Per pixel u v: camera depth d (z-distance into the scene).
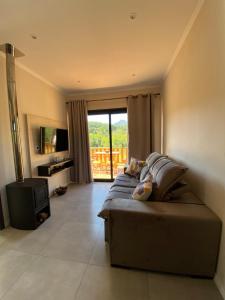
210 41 1.44
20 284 1.42
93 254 1.76
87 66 2.89
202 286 1.36
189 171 2.01
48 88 3.62
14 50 2.29
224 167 1.26
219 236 1.32
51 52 2.38
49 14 1.65
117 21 1.80
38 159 3.19
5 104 2.37
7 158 2.40
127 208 1.52
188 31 1.96
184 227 1.38
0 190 2.27
